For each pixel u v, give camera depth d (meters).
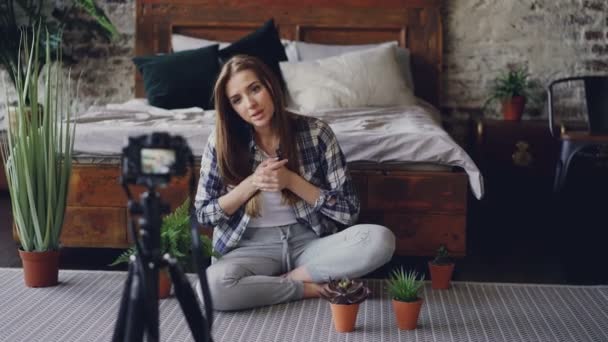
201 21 5.16
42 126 3.02
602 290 3.13
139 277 1.63
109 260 3.54
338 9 5.13
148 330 1.61
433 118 4.48
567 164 4.18
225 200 2.78
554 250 3.85
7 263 3.50
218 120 2.74
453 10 5.21
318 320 2.71
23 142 2.97
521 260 3.65
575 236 4.14
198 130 3.51
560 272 3.45
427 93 5.18
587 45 5.17
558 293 3.08
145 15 5.18
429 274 3.36
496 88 5.09
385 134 3.42
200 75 4.56
